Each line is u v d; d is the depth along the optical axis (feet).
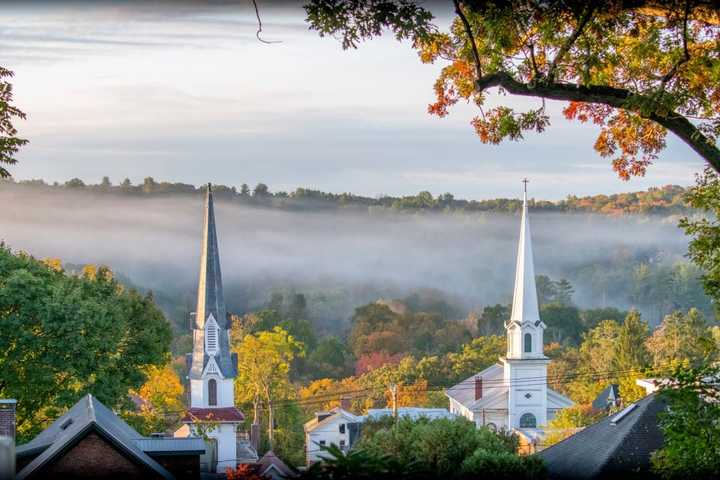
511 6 83.41
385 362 628.69
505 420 449.89
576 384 497.46
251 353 425.69
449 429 163.53
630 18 86.79
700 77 87.56
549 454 169.78
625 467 146.20
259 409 428.15
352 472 48.80
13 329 194.49
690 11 83.82
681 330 478.59
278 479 49.49
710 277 95.76
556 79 88.53
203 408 378.32
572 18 84.38
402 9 82.07
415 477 49.39
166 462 139.95
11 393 193.57
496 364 509.35
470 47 91.35
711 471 88.22
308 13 82.07
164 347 246.27
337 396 523.70
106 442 121.19
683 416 91.50
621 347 483.51
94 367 203.92
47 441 140.15
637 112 86.12
